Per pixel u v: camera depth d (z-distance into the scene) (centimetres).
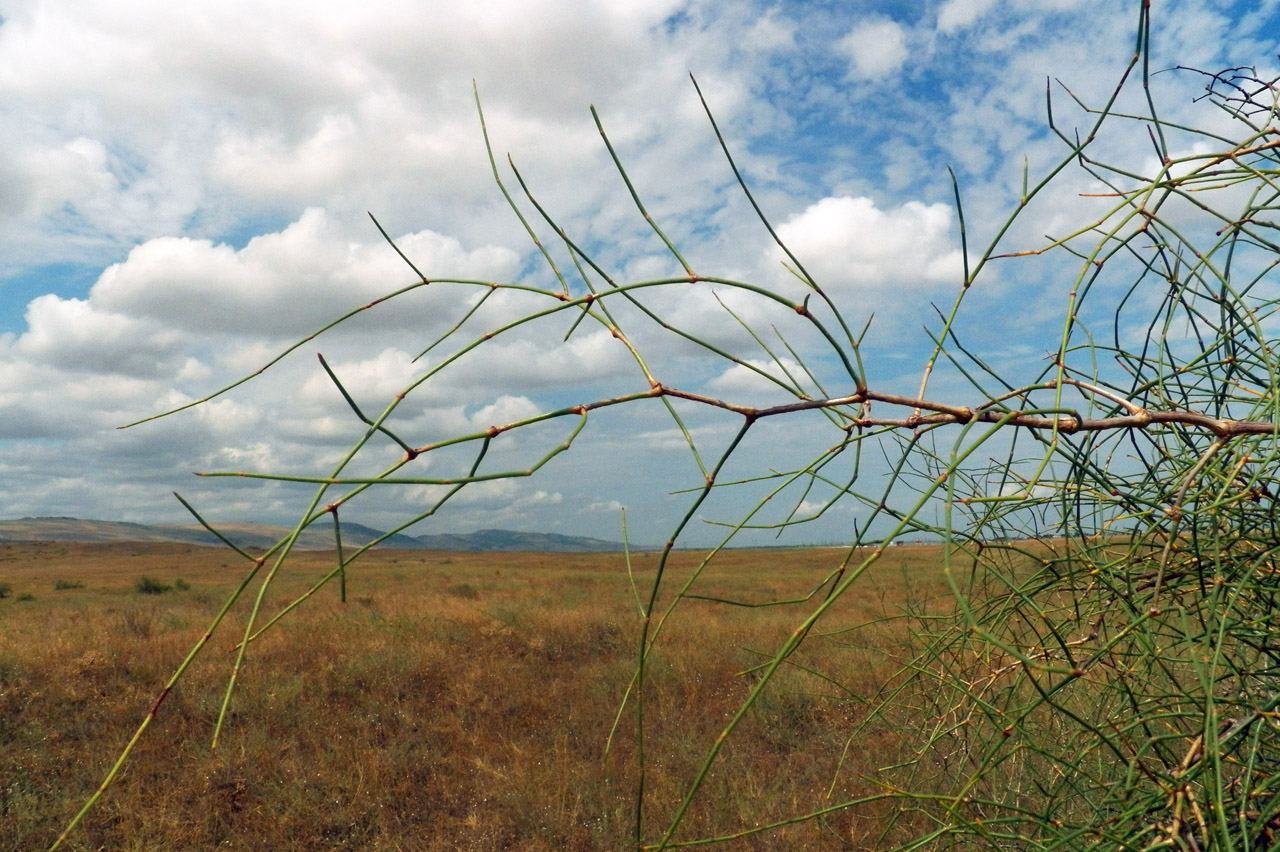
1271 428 107
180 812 551
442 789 629
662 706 809
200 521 76
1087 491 151
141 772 603
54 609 1670
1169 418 109
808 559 3253
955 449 91
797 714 675
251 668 848
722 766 618
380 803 585
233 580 3397
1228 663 121
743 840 492
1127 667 147
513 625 1208
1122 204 118
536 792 601
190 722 706
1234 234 139
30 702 708
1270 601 134
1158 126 125
